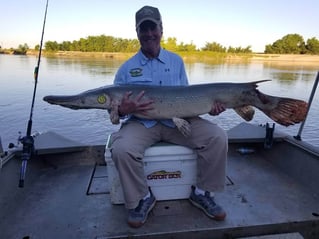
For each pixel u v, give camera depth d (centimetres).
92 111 930
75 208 248
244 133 349
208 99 250
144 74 265
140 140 236
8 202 249
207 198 235
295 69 2253
